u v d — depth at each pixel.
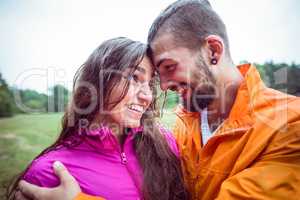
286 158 1.01
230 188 1.03
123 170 1.11
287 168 1.00
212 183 1.13
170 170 1.20
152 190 1.13
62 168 1.02
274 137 1.03
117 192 1.06
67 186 0.98
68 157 1.08
